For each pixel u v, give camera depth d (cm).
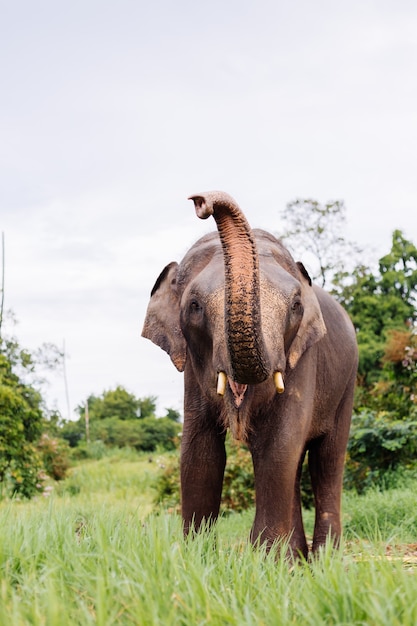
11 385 1933
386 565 346
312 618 289
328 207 3378
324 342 663
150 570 334
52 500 499
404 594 295
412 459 1359
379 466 1363
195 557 374
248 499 1412
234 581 347
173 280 589
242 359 449
